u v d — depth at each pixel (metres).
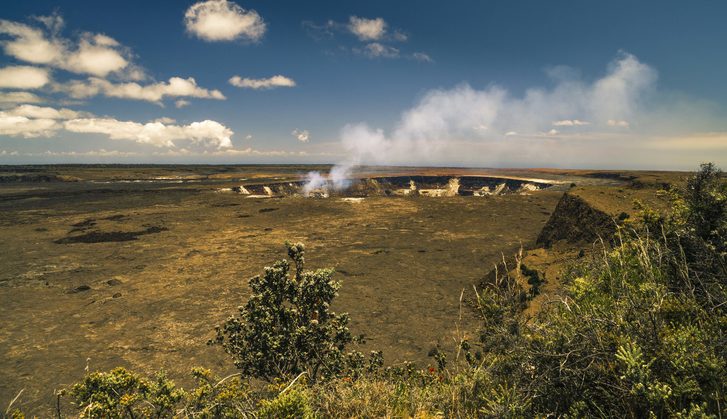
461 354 3.67
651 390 1.33
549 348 1.74
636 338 1.55
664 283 2.00
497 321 2.15
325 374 3.91
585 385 1.60
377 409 2.17
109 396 2.57
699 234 2.11
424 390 2.47
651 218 2.36
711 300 1.71
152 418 2.58
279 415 1.95
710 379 1.33
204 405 2.57
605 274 2.22
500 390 1.94
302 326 4.21
